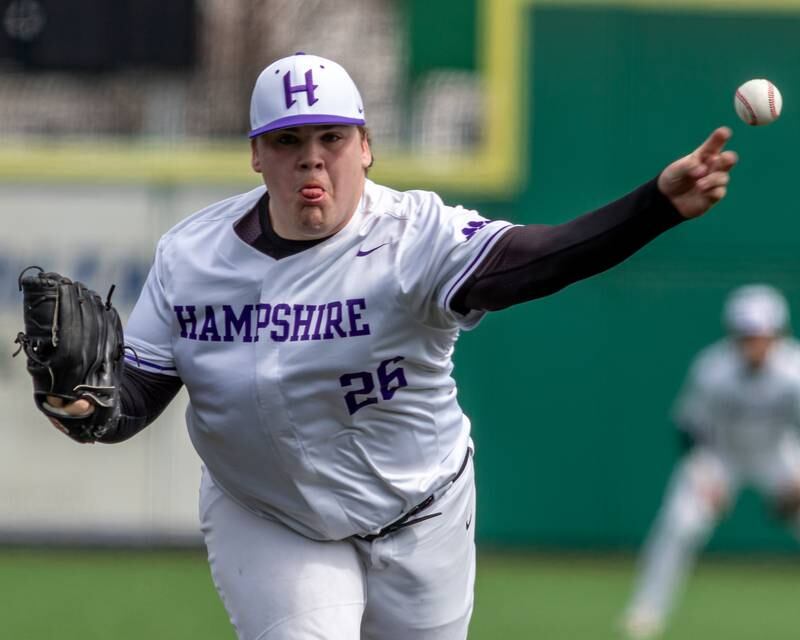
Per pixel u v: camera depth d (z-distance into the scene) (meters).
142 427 14.53
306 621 14.16
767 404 30.36
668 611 30.80
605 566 35.72
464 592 15.12
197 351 13.93
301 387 13.62
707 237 36.41
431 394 14.14
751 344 30.20
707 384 30.38
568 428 36.66
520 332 36.56
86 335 13.31
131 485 37.16
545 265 12.52
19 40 39.72
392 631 15.04
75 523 37.16
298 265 13.52
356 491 14.16
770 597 32.56
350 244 13.48
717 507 29.05
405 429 14.09
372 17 44.09
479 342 36.66
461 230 13.12
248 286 13.66
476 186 36.66
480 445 36.75
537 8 36.47
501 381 36.66
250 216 13.90
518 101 36.53
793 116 36.09
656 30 36.22
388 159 36.72
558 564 35.91
